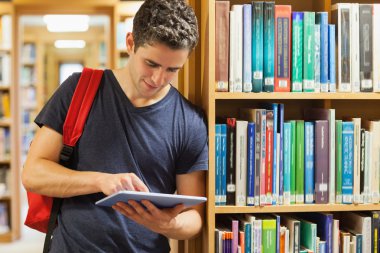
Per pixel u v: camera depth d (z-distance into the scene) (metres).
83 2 5.13
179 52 1.46
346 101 2.14
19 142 5.43
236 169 1.80
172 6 1.48
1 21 5.32
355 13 1.83
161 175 1.70
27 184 1.61
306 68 1.82
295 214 2.02
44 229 1.74
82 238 1.61
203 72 1.86
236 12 1.77
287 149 1.83
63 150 1.64
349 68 1.84
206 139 1.75
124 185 1.49
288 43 1.81
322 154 1.84
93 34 9.78
